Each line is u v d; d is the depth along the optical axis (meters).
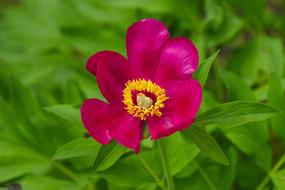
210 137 0.71
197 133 0.72
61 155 0.74
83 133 0.90
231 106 0.72
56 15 1.18
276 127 0.87
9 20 1.22
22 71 1.14
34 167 0.91
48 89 1.08
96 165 0.72
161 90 0.73
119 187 0.84
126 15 1.11
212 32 1.02
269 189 0.89
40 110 0.92
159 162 0.83
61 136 0.91
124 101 0.73
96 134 0.71
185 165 0.82
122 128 0.72
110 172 0.82
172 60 0.73
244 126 0.87
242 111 0.72
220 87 0.99
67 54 1.17
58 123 0.91
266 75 1.01
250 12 1.05
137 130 0.72
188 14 1.07
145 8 1.05
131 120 0.73
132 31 0.74
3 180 0.90
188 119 0.67
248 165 0.91
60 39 1.17
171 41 0.73
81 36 1.09
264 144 0.87
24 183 0.90
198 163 0.87
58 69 1.11
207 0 1.03
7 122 0.93
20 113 0.92
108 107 0.73
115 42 1.08
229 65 1.03
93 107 0.72
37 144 0.92
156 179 0.82
